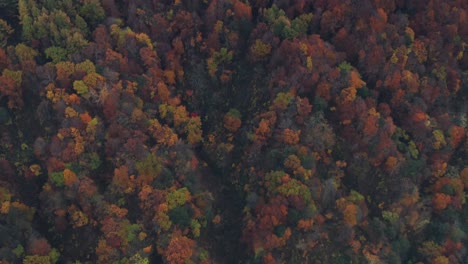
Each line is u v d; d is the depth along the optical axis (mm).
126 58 118062
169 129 115438
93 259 105500
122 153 109250
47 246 102750
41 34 117125
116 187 107688
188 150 117938
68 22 118000
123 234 104000
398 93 123938
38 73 112562
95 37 119125
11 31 118812
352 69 123562
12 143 112562
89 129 109062
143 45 120750
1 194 104000
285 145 117375
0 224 101125
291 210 110938
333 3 124688
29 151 112438
